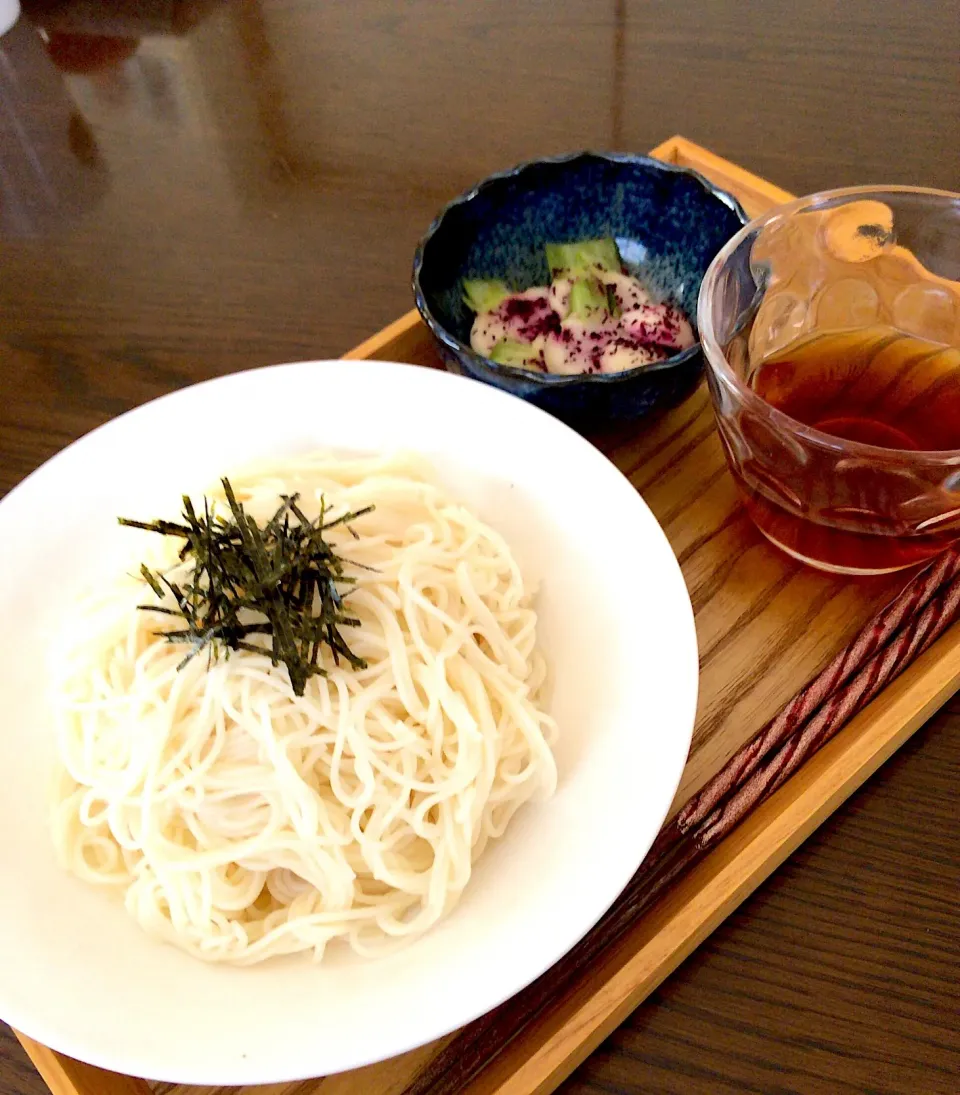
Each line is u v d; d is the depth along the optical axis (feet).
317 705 1.18
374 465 1.37
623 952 1.11
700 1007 1.11
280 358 1.65
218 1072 0.95
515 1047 1.09
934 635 1.26
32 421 1.60
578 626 1.26
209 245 1.82
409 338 1.56
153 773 1.16
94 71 2.18
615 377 1.33
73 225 1.87
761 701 1.27
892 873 1.17
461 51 2.13
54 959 1.05
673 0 2.20
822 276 1.39
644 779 1.08
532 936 1.02
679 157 1.75
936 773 1.22
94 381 1.65
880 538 1.24
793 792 1.18
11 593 1.26
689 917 1.10
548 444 1.31
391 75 2.09
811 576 1.35
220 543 1.18
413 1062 1.09
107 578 1.31
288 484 1.34
